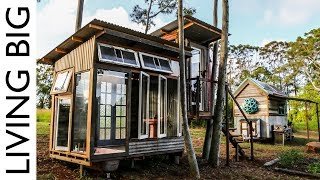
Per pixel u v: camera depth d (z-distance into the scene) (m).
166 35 11.14
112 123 9.34
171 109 9.18
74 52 7.98
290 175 8.98
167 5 16.64
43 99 23.08
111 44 7.61
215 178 7.98
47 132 14.95
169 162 9.38
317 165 9.70
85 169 7.34
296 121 31.94
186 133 7.77
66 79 8.00
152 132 8.63
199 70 11.01
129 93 7.73
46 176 6.78
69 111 7.83
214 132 9.56
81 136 7.28
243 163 10.50
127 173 7.70
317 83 35.66
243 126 19.20
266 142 18.52
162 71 8.73
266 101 18.38
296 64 39.19
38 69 22.77
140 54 8.31
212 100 10.66
